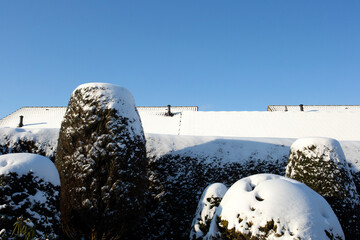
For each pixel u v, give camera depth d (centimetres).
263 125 2020
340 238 409
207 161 1024
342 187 716
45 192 472
